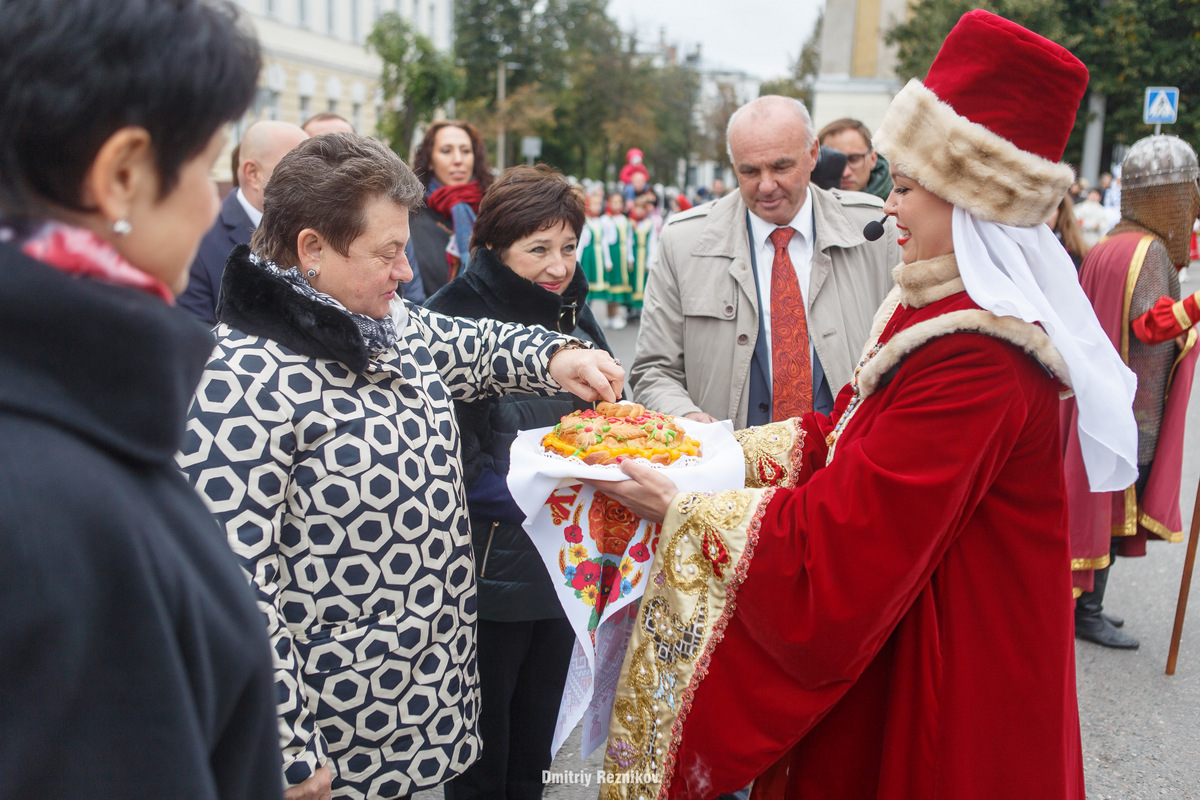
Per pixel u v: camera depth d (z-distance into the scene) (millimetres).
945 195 1615
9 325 689
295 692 1525
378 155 1613
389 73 26234
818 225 2906
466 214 4688
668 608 1819
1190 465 6340
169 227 792
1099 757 3016
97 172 728
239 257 1604
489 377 2092
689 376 3059
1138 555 3893
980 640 1648
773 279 2930
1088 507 3666
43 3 692
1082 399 1653
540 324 2447
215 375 1516
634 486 1848
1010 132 1565
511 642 2359
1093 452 1882
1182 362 3631
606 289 11984
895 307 1943
